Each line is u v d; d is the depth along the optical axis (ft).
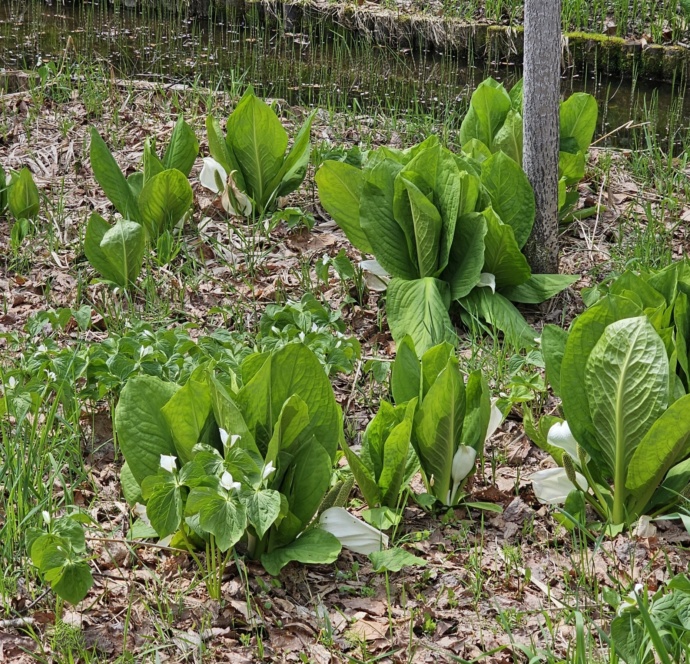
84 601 10.90
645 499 12.17
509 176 17.24
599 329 12.06
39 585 11.13
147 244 18.42
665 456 11.51
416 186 16.56
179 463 11.37
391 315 16.42
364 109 27.84
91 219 16.94
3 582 10.78
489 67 33.22
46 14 37.45
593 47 32.48
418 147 18.38
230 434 10.89
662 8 35.63
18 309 17.04
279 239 19.61
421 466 12.57
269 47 34.32
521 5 35.17
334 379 15.55
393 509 12.32
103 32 35.14
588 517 12.66
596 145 26.32
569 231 20.51
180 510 10.53
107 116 25.13
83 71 28.91
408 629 10.76
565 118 20.86
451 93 29.89
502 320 16.29
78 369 13.74
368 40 34.58
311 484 11.34
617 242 19.98
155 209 18.51
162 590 11.05
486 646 10.55
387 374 15.49
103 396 13.94
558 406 14.62
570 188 21.27
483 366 15.56
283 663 10.21
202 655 10.15
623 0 34.30
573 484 12.41
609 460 12.12
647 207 19.80
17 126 24.25
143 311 17.15
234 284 18.13
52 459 12.09
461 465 12.38
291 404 10.85
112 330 16.35
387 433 12.33
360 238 17.72
